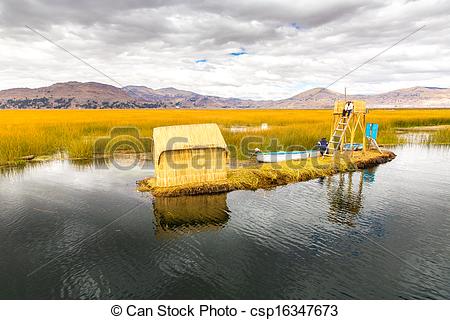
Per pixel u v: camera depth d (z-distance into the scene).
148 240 9.48
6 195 13.74
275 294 6.97
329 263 8.20
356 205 12.59
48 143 24.12
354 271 7.85
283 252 8.78
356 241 9.45
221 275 7.64
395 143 29.27
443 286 7.29
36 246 9.09
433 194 13.98
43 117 56.94
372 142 23.09
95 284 7.29
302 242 9.38
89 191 14.29
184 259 8.38
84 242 9.33
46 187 14.96
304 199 13.25
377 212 11.82
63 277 7.57
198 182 14.32
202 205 12.44
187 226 10.52
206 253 8.70
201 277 7.57
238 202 12.81
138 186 15.01
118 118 51.47
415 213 11.70
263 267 8.00
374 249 8.96
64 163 20.47
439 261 8.34
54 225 10.55
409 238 9.65
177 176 13.97
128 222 10.82
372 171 18.36
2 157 20.02
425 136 33.81
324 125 32.81
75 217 11.24
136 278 7.52
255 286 7.23
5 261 8.27
